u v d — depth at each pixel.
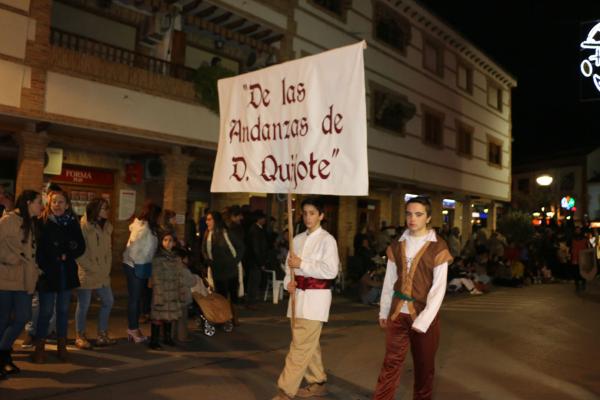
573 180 36.59
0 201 6.75
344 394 5.39
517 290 16.95
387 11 20.47
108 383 5.45
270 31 15.16
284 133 5.16
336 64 4.80
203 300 7.89
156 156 13.86
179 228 13.09
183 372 5.99
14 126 10.52
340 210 19.19
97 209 6.87
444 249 4.23
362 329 9.15
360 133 4.61
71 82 10.80
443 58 24.14
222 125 5.74
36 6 10.32
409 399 5.32
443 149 24.11
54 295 6.12
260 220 11.24
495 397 5.41
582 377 6.28
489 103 28.58
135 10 12.86
